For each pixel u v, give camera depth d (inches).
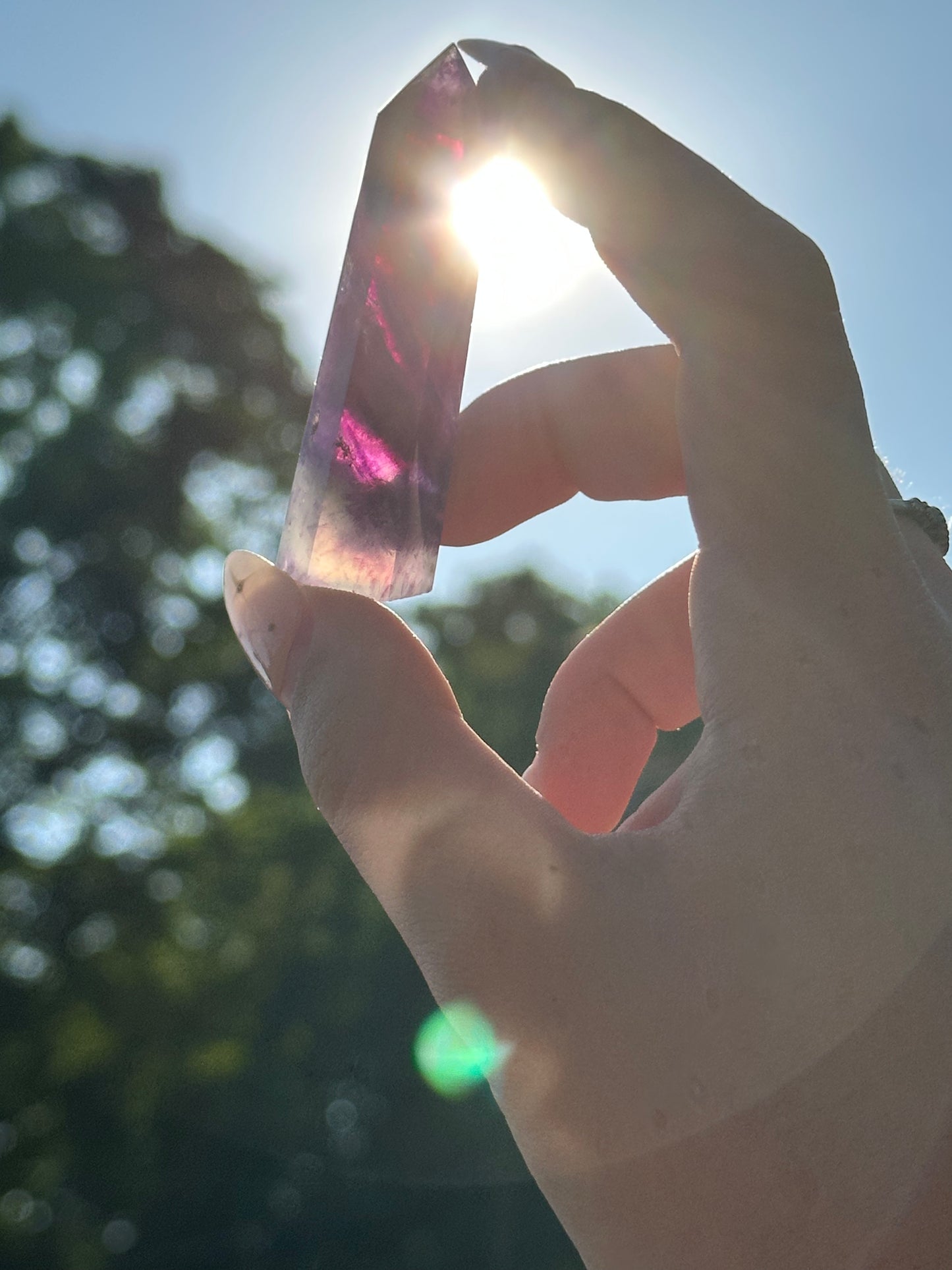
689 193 5.2
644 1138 4.8
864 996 4.8
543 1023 5.0
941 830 4.9
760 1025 4.8
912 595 5.3
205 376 137.0
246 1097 144.2
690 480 5.4
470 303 6.1
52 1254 108.9
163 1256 139.3
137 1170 114.6
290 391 143.6
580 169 5.3
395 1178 154.1
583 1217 4.9
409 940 5.2
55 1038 105.0
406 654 5.6
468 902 5.1
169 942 116.3
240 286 139.6
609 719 7.8
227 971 122.0
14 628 122.0
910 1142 4.6
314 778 5.5
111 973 109.4
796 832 5.0
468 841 5.2
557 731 7.8
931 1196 4.5
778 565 5.2
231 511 140.2
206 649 132.3
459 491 7.4
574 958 5.0
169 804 125.9
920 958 4.8
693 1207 4.7
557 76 5.5
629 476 7.4
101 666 127.3
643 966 4.9
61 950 109.3
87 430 124.6
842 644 5.2
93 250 127.6
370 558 6.0
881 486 5.4
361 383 5.9
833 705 5.1
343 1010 153.9
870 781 5.0
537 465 7.5
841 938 4.9
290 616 5.8
